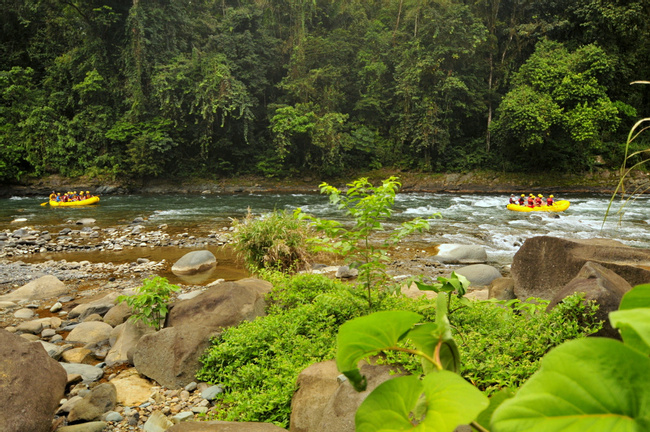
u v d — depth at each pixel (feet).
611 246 17.62
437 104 89.61
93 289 26.35
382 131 102.47
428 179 89.92
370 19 114.52
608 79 81.82
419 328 2.08
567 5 89.71
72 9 93.09
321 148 92.68
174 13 92.48
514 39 95.61
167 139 86.22
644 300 1.34
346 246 12.27
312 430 9.20
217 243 39.83
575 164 85.30
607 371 1.04
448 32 87.04
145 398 12.46
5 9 91.09
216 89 86.58
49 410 10.88
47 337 18.02
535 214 53.93
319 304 14.44
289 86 93.45
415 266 30.60
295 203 69.21
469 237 40.50
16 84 87.92
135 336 15.98
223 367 13.17
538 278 18.02
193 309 15.56
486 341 10.51
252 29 98.43
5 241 39.75
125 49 88.58
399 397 1.47
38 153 83.97
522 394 1.10
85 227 47.85
